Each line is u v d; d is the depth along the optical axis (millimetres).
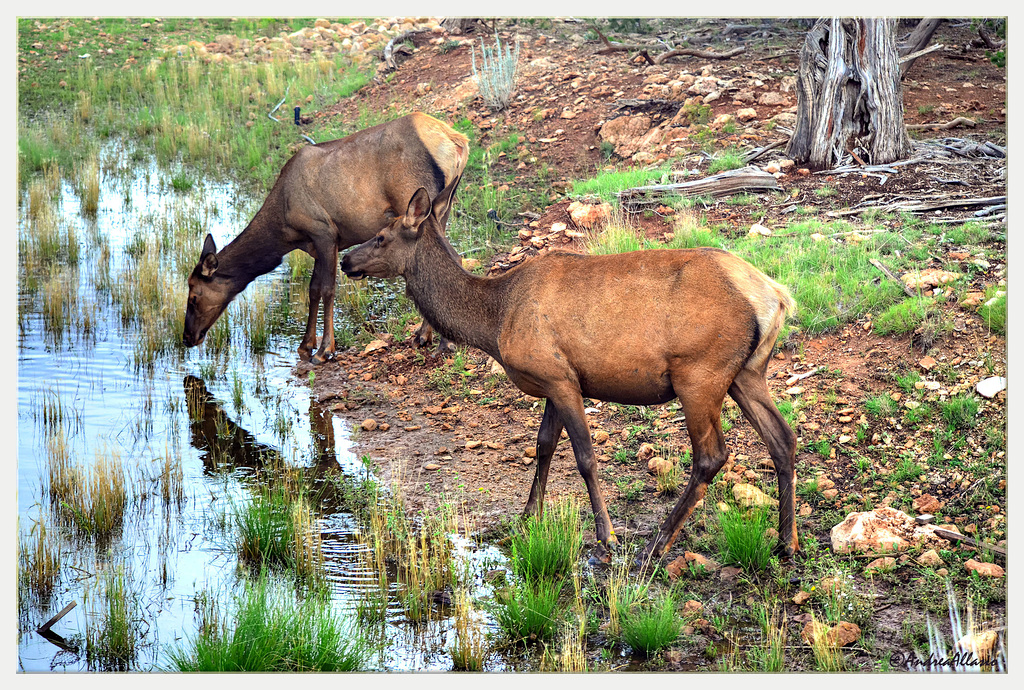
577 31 21688
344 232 10547
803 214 11086
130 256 13500
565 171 14477
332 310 10680
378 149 10281
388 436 8773
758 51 17875
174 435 8852
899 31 17906
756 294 5973
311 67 23172
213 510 7512
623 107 15641
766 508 6609
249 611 5676
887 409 7508
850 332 8570
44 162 17062
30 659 5789
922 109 14266
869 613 5629
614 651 5641
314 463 8305
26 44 24297
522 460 8102
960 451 7016
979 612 5629
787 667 5285
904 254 9508
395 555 6789
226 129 19859
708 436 6211
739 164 12570
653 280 6133
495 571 6480
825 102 12289
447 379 9688
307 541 6832
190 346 10758
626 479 7559
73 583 6586
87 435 8820
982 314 8070
